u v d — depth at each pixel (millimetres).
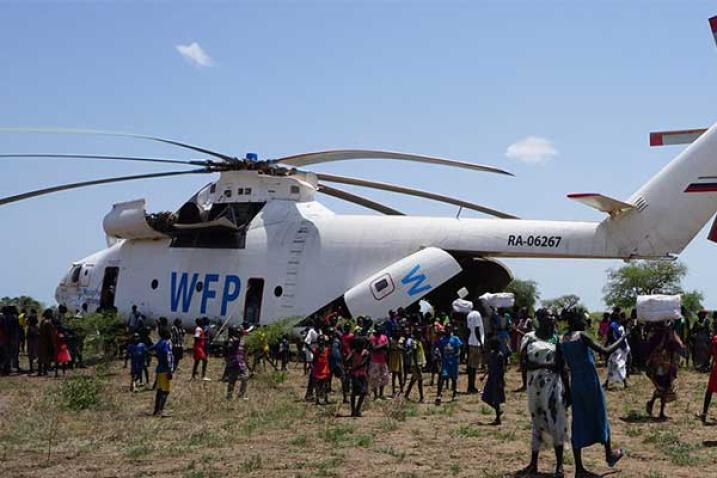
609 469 8547
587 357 8195
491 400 11883
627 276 53000
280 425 11906
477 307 18938
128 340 21891
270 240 23234
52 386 17047
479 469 8617
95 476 8422
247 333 18609
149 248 26094
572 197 19047
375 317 20672
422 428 11594
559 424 8180
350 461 9109
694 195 19453
